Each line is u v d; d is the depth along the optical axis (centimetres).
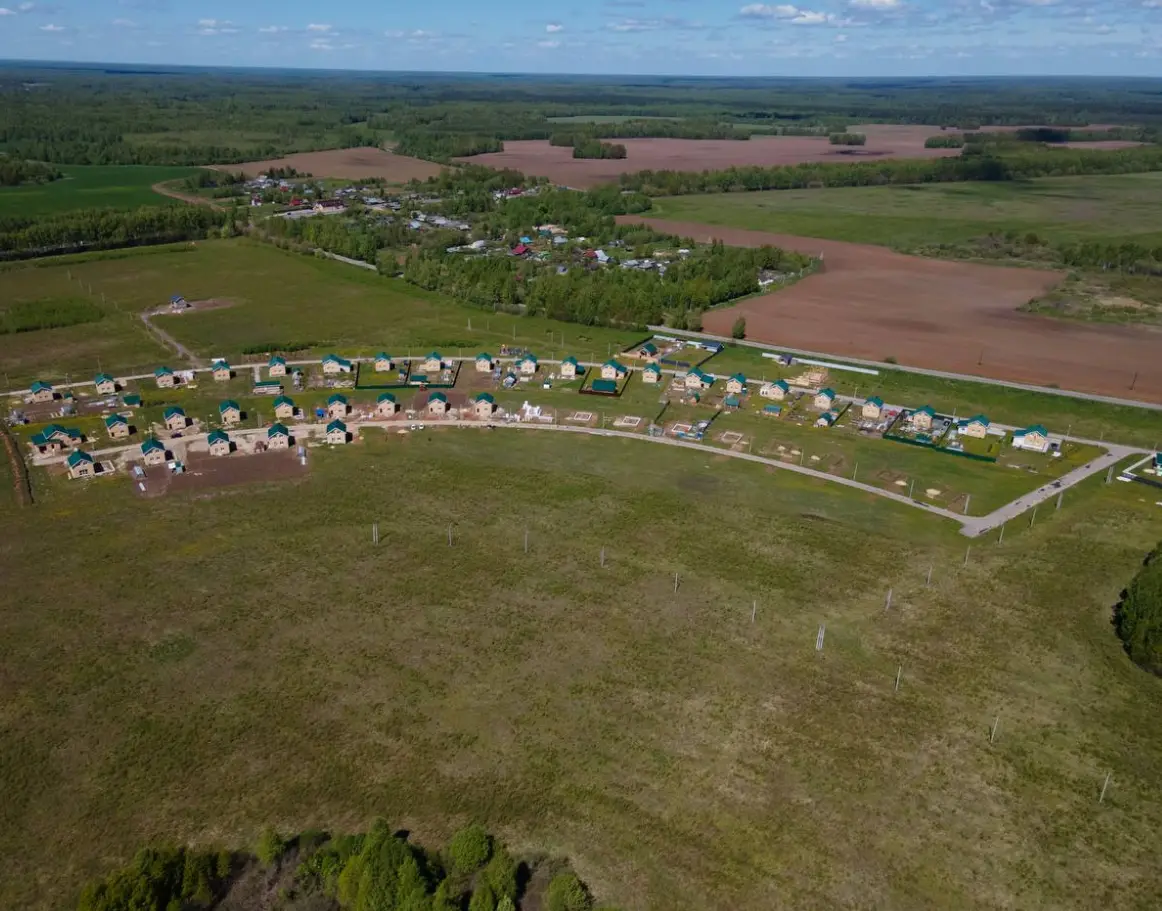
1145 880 6056
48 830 6384
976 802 6669
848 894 5938
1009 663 8175
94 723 7356
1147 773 6944
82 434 12744
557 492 11250
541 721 7400
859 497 11175
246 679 7856
